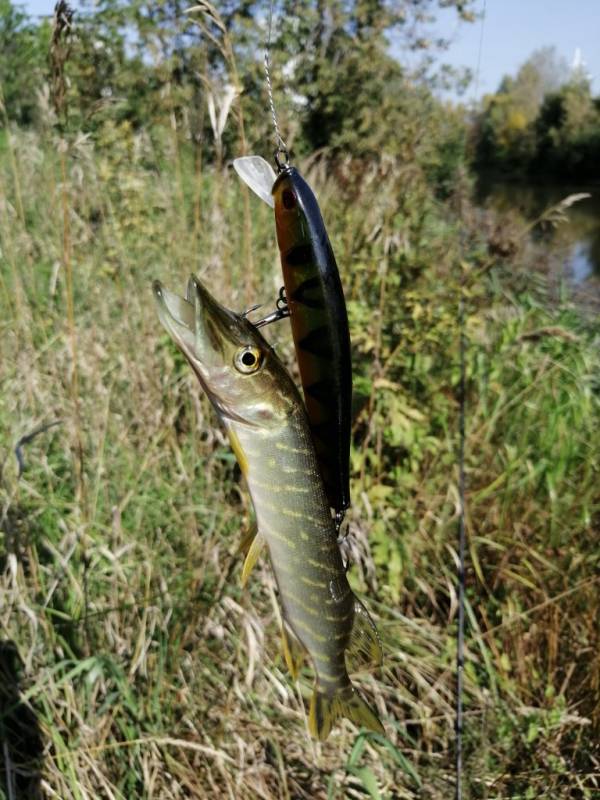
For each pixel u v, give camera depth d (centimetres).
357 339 80
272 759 57
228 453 68
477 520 78
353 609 31
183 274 79
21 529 55
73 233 79
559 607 67
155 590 60
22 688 52
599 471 81
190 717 56
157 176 100
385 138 204
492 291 125
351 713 32
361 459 74
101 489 64
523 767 61
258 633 58
